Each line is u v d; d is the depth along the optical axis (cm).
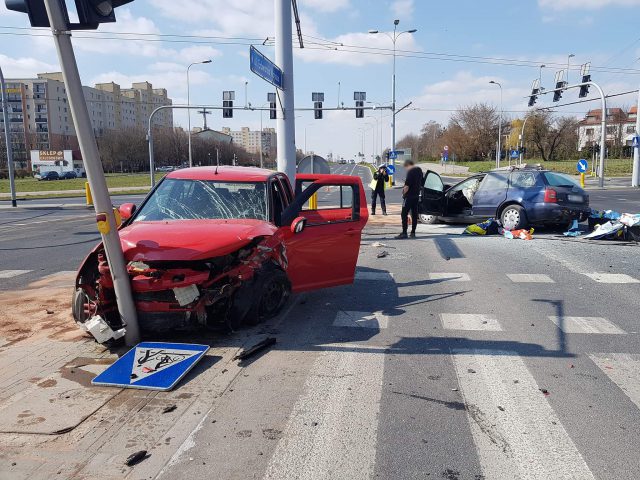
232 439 332
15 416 363
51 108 12675
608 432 341
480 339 530
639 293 716
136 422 355
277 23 1183
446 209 1449
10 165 2900
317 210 759
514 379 427
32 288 775
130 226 557
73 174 8881
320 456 312
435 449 320
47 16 429
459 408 375
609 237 1177
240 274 510
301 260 623
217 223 554
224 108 3472
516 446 323
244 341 518
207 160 7888
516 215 1269
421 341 523
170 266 490
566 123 8544
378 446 323
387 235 1302
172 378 419
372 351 494
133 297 487
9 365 459
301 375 435
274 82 1102
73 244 1266
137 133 10006
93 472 296
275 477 292
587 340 525
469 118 9719
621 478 290
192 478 291
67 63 430
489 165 8144
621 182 4319
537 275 831
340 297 704
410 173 1223
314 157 1321
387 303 673
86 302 521
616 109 8919
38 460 309
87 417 362
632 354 486
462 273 853
